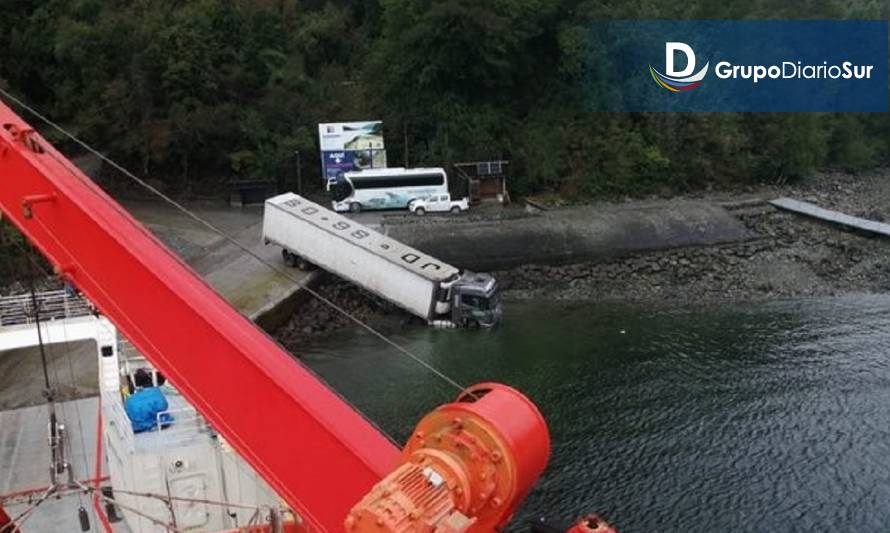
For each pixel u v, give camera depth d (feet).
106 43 156.35
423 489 18.39
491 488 19.22
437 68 172.86
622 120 187.32
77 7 161.68
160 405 46.29
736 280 142.61
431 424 20.92
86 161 164.14
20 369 86.89
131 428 45.09
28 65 161.79
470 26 167.73
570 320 123.54
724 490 74.08
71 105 158.81
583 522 20.98
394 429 87.10
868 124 243.19
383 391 96.89
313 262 128.47
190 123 157.79
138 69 155.22
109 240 29.30
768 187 202.90
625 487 74.64
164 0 170.40
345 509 24.47
